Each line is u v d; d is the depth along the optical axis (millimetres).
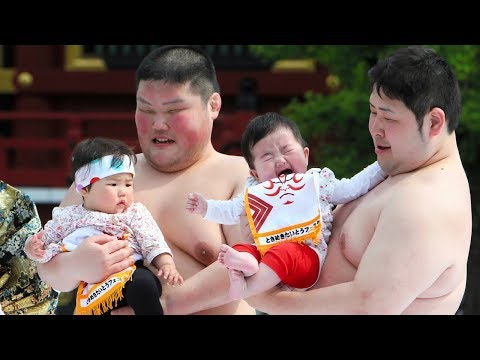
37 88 42469
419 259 9414
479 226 29594
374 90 9914
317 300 9992
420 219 9492
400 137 9820
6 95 43625
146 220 11852
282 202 10773
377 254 9570
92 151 11844
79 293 11625
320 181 10898
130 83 42406
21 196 13695
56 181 40156
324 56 29000
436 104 9734
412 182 9844
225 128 37344
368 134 29094
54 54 43250
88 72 42469
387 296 9484
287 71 42219
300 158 11336
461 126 28031
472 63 27078
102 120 43438
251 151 11422
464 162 29156
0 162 40281
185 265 12320
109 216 11781
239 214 11328
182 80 12180
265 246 10719
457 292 10203
